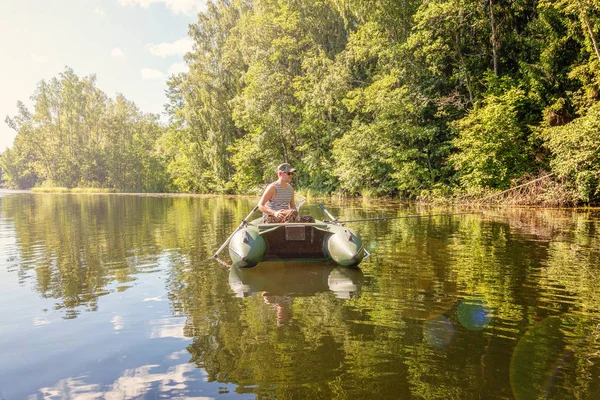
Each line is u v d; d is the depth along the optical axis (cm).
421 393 194
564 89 1388
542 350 240
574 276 412
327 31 2450
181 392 198
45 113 5656
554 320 290
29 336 273
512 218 968
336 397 191
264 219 572
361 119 2072
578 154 1138
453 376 210
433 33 1582
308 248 547
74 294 371
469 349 243
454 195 1531
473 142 1409
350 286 388
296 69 2647
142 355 241
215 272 455
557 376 209
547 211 1137
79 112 5562
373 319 295
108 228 888
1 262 521
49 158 5912
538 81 1395
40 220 1105
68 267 488
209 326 285
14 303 346
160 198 2584
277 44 2483
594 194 1193
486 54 1627
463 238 664
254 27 2625
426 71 1727
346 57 2089
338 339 259
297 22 2459
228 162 3170
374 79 1964
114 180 5278
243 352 242
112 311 322
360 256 462
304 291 372
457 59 1700
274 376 213
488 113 1370
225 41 3169
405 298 346
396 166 1730
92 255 564
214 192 3409
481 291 364
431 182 1697
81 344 258
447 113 1653
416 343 252
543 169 1363
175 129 3888
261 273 448
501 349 242
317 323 288
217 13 3269
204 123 3266
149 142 5269
